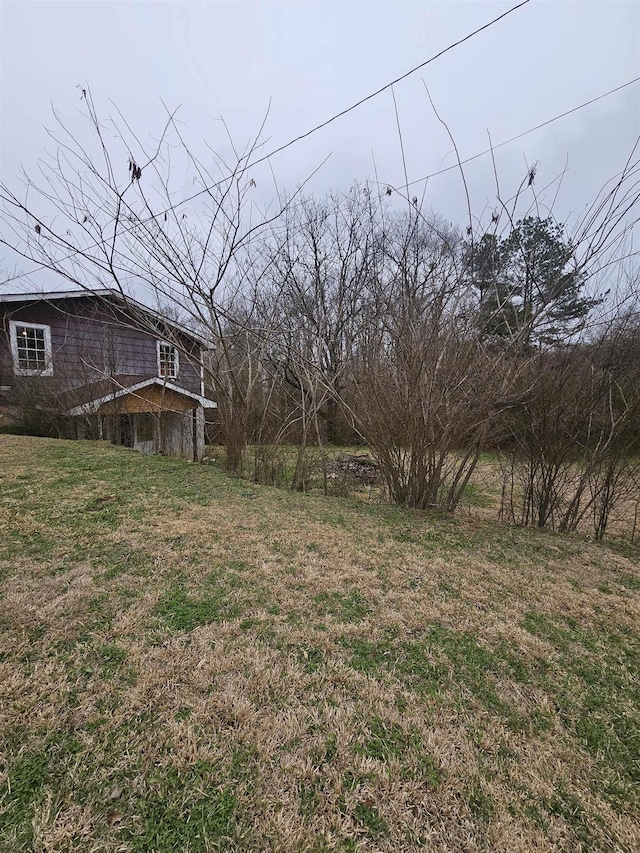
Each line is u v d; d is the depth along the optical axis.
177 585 2.38
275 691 1.60
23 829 1.05
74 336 9.26
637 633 2.22
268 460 5.64
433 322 4.09
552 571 3.00
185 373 10.66
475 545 3.43
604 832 1.15
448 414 4.11
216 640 1.89
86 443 7.21
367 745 1.39
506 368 4.00
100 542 2.92
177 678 1.63
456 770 1.32
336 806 1.18
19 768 1.22
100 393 8.33
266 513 3.88
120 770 1.23
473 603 2.43
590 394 3.97
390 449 4.50
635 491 3.90
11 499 3.76
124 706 1.47
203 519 3.54
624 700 1.70
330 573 2.68
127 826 1.08
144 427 9.59
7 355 8.42
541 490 4.23
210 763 1.27
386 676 1.74
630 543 3.93
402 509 4.38
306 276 9.07
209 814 1.12
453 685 1.72
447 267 4.34
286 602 2.28
